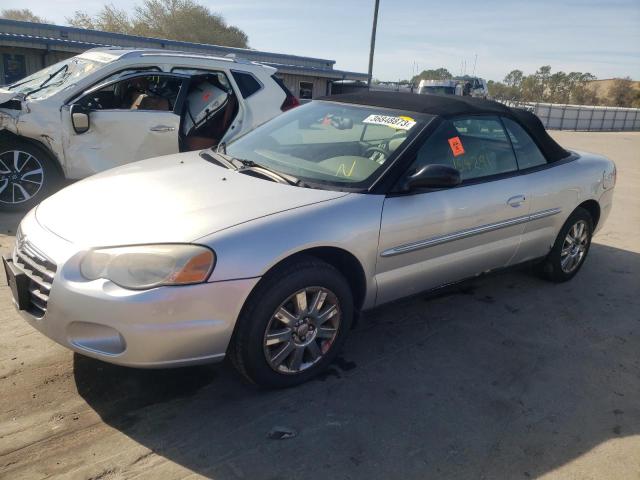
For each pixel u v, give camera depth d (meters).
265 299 2.59
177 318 2.38
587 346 3.63
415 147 3.26
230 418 2.62
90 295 2.35
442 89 22.75
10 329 3.28
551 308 4.18
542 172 4.06
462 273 3.64
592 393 3.07
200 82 6.24
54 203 2.96
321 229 2.73
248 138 3.93
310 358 2.93
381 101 3.80
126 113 5.57
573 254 4.62
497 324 3.85
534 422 2.76
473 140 3.64
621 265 5.35
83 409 2.61
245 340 2.61
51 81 5.94
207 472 2.27
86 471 2.22
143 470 2.25
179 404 2.70
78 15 34.16
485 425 2.71
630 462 2.52
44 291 2.52
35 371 2.87
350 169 3.20
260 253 2.52
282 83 6.65
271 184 3.03
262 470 2.30
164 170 3.32
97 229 2.55
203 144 6.02
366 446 2.49
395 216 3.05
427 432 2.62
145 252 2.38
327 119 3.77
